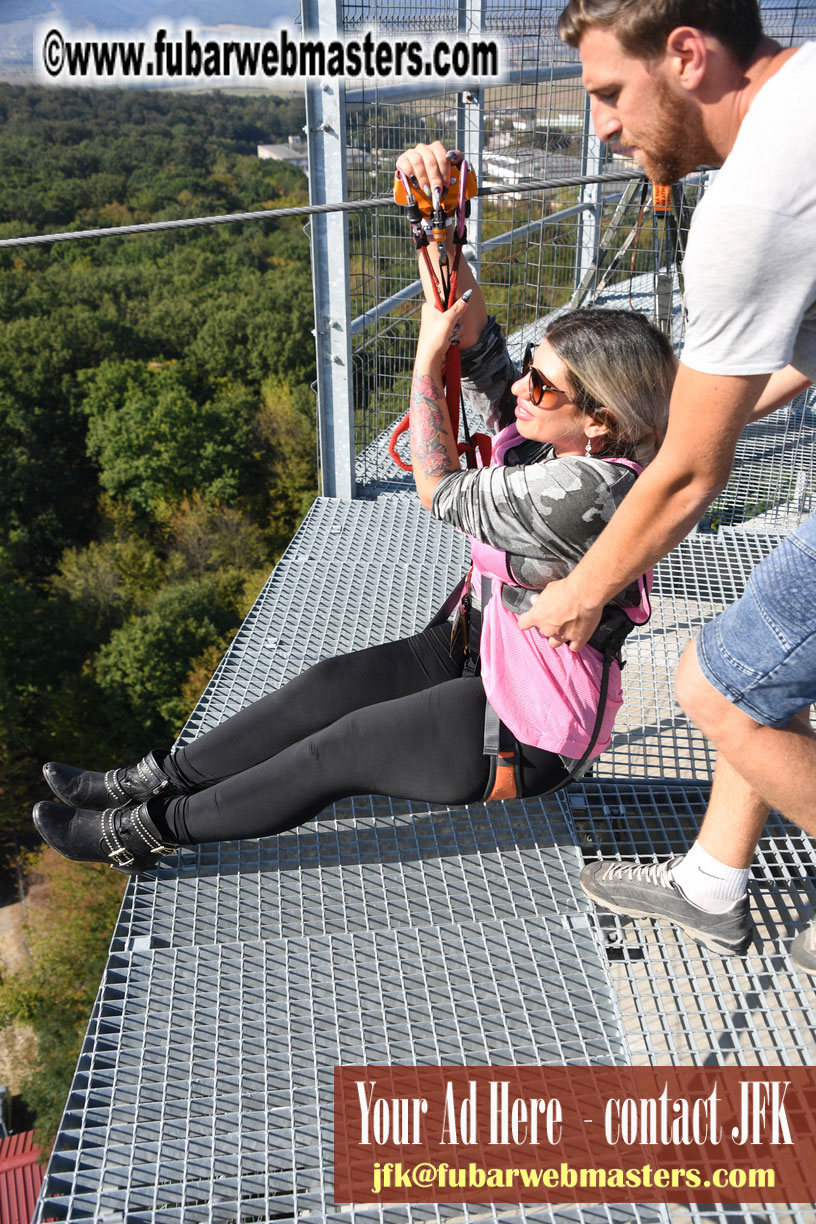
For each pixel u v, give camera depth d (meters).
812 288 0.97
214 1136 1.28
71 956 19.86
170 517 35.03
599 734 1.46
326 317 2.97
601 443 1.38
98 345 40.62
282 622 2.48
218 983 1.50
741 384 1.02
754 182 0.92
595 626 1.32
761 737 1.19
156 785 1.63
